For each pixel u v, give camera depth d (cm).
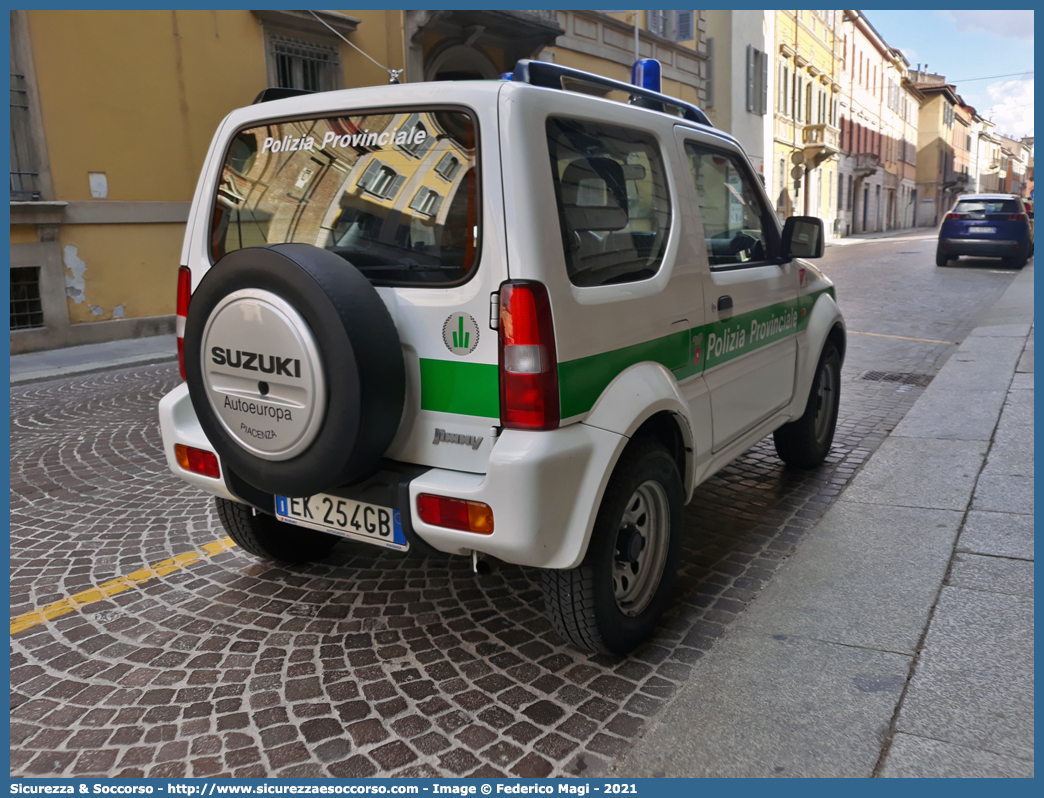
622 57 2067
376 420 228
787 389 410
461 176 233
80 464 522
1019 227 1761
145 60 1046
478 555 243
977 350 805
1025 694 242
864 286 1491
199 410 256
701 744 223
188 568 354
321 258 229
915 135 6512
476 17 1431
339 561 357
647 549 279
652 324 272
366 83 1338
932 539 356
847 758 216
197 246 295
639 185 279
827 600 303
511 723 238
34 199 960
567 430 232
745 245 369
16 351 952
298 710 246
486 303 227
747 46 2703
